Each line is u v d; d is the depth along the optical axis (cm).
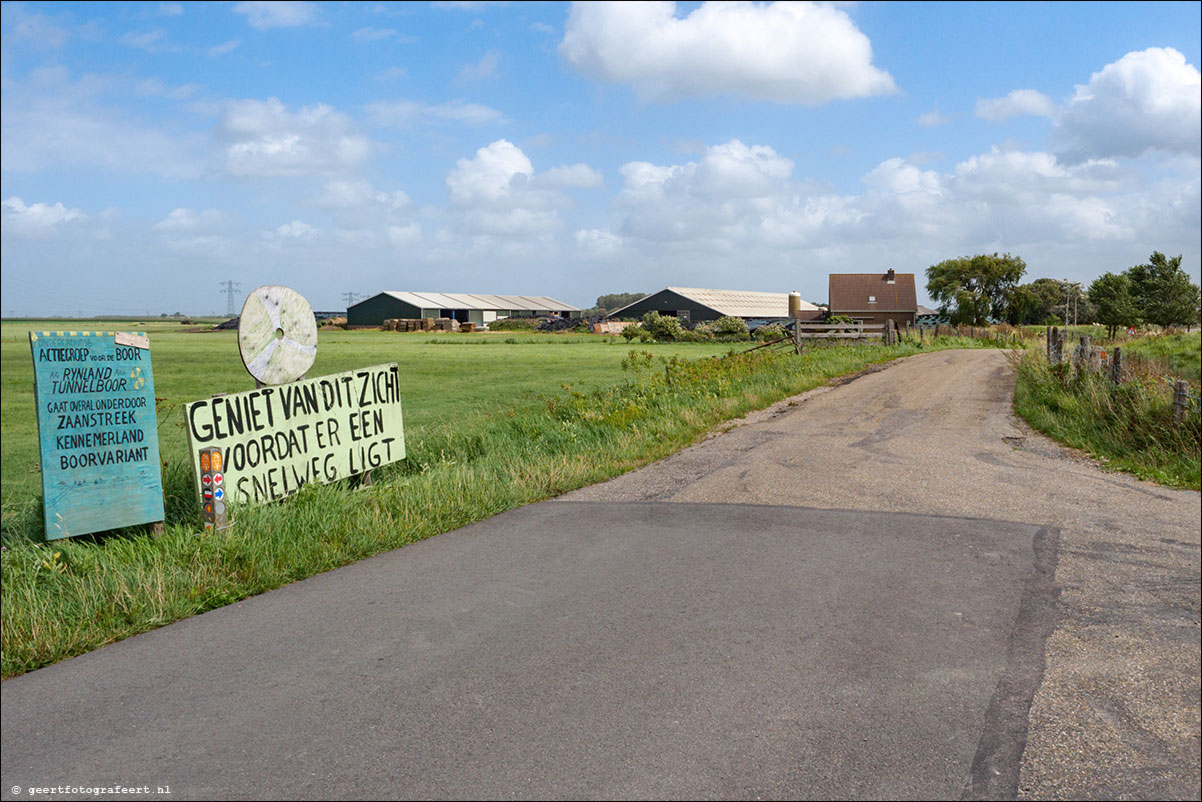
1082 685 428
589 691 414
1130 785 338
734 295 10338
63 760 353
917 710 397
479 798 322
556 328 8881
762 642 478
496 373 3081
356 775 339
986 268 9394
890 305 8325
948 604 545
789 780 336
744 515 796
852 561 642
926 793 329
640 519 784
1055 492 902
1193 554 664
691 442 1261
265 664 452
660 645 473
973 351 3444
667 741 366
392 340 6694
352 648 473
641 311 9275
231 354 4538
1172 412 1170
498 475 959
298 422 862
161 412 1177
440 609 538
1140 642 484
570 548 684
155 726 382
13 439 1752
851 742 367
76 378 655
